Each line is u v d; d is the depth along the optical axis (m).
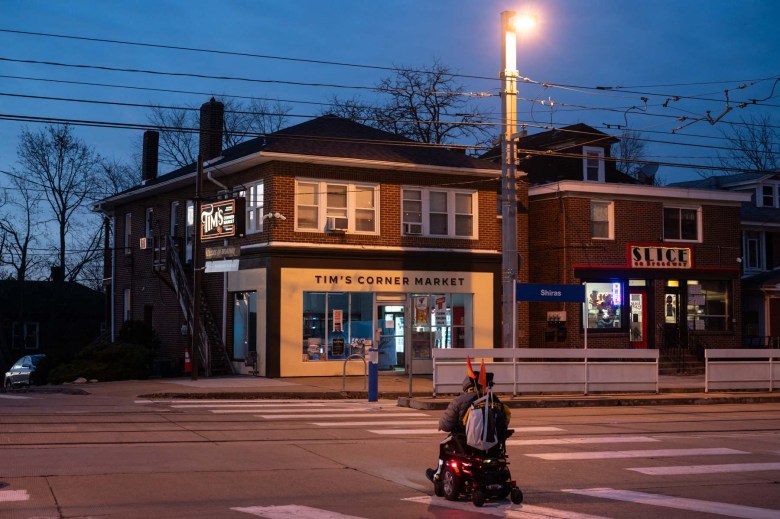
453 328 32.38
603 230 35.28
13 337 56.31
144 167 44.56
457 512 9.95
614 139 41.25
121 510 9.51
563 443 15.69
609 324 35.28
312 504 10.17
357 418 19.17
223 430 16.48
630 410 22.58
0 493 10.25
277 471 12.27
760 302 40.22
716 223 37.09
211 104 36.59
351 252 30.41
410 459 13.55
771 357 27.84
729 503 10.69
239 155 31.55
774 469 13.30
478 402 10.48
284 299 29.33
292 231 29.53
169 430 16.30
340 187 30.45
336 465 12.92
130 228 41.91
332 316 30.27
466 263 32.47
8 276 57.06
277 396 24.36
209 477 11.64
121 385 26.84
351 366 30.42
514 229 24.91
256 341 30.33
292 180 29.64
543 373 24.73
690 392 26.95
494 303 32.91
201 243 34.34
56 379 30.83
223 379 28.94
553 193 35.06
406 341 31.42
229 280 32.09
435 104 50.25
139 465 12.36
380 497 10.75
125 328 35.31
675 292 36.44
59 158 54.62
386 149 32.28
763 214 43.91
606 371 25.48
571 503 10.58
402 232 31.42
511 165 24.92
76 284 59.25
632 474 12.68
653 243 35.78
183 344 35.53
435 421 18.77
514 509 10.18
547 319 34.53
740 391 27.28
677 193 36.25
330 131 32.75
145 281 39.53
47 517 9.09
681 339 36.19
